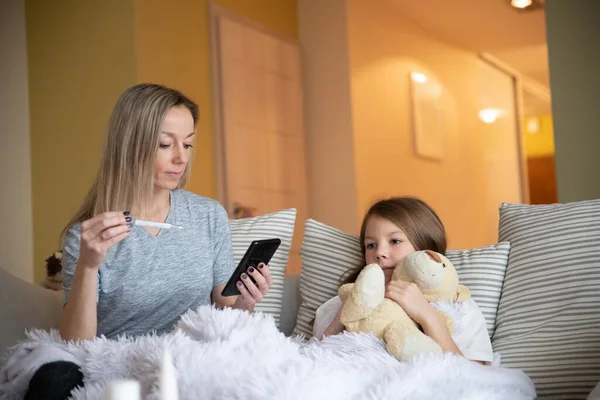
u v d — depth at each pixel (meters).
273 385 1.31
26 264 4.33
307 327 2.20
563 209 2.07
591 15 3.61
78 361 1.61
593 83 3.59
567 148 3.63
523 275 2.01
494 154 7.18
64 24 4.30
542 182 8.68
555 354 1.86
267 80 5.00
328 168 5.30
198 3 4.53
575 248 1.97
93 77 4.19
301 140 5.30
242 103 4.75
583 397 1.80
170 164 1.95
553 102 3.67
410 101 5.93
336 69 5.29
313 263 2.26
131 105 1.94
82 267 1.72
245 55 4.81
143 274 1.93
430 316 1.74
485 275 2.06
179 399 1.35
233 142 4.64
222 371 1.36
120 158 1.93
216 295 2.08
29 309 2.01
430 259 1.85
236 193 4.62
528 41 6.62
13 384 1.60
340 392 1.38
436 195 6.17
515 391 1.62
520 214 2.15
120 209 1.93
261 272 1.91
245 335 1.50
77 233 1.90
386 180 5.54
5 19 4.43
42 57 4.35
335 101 5.29
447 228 6.28
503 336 1.98
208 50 4.56
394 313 1.73
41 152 4.34
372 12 5.57
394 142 5.68
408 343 1.62
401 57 5.88
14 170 4.36
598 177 3.56
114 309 1.92
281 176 5.05
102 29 4.18
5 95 4.40
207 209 2.12
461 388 1.49
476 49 6.84
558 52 3.67
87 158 4.18
